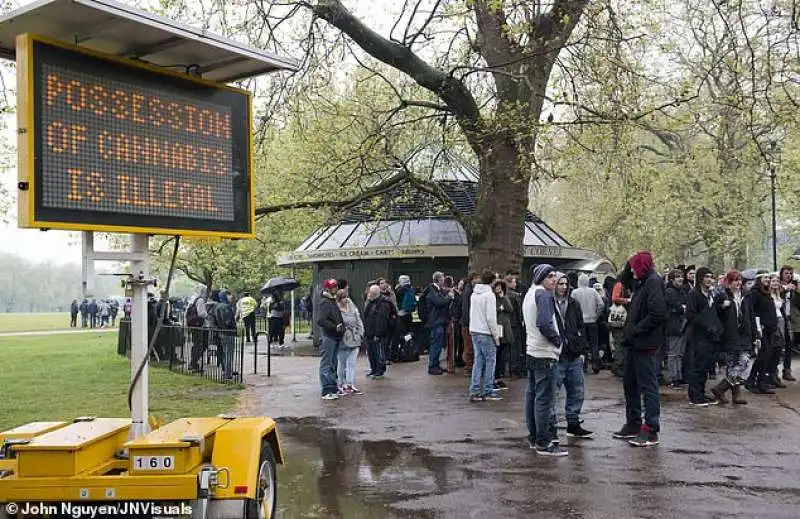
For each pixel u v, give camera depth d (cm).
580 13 1588
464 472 820
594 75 1534
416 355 2030
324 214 2081
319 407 1278
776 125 1556
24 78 509
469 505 699
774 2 1698
